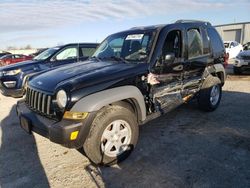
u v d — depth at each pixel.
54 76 3.54
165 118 5.10
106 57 4.32
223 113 5.36
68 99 2.97
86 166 3.36
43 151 3.85
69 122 2.94
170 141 4.02
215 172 3.08
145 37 4.07
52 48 8.20
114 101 3.18
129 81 3.46
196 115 5.24
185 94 4.64
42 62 7.41
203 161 3.35
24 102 3.92
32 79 3.81
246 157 3.42
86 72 3.48
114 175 3.12
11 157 3.68
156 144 3.92
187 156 3.51
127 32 4.50
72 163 3.45
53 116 3.13
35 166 3.40
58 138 2.92
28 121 3.37
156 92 3.91
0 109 6.48
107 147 3.25
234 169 3.13
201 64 4.90
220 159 3.39
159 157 3.51
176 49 4.36
